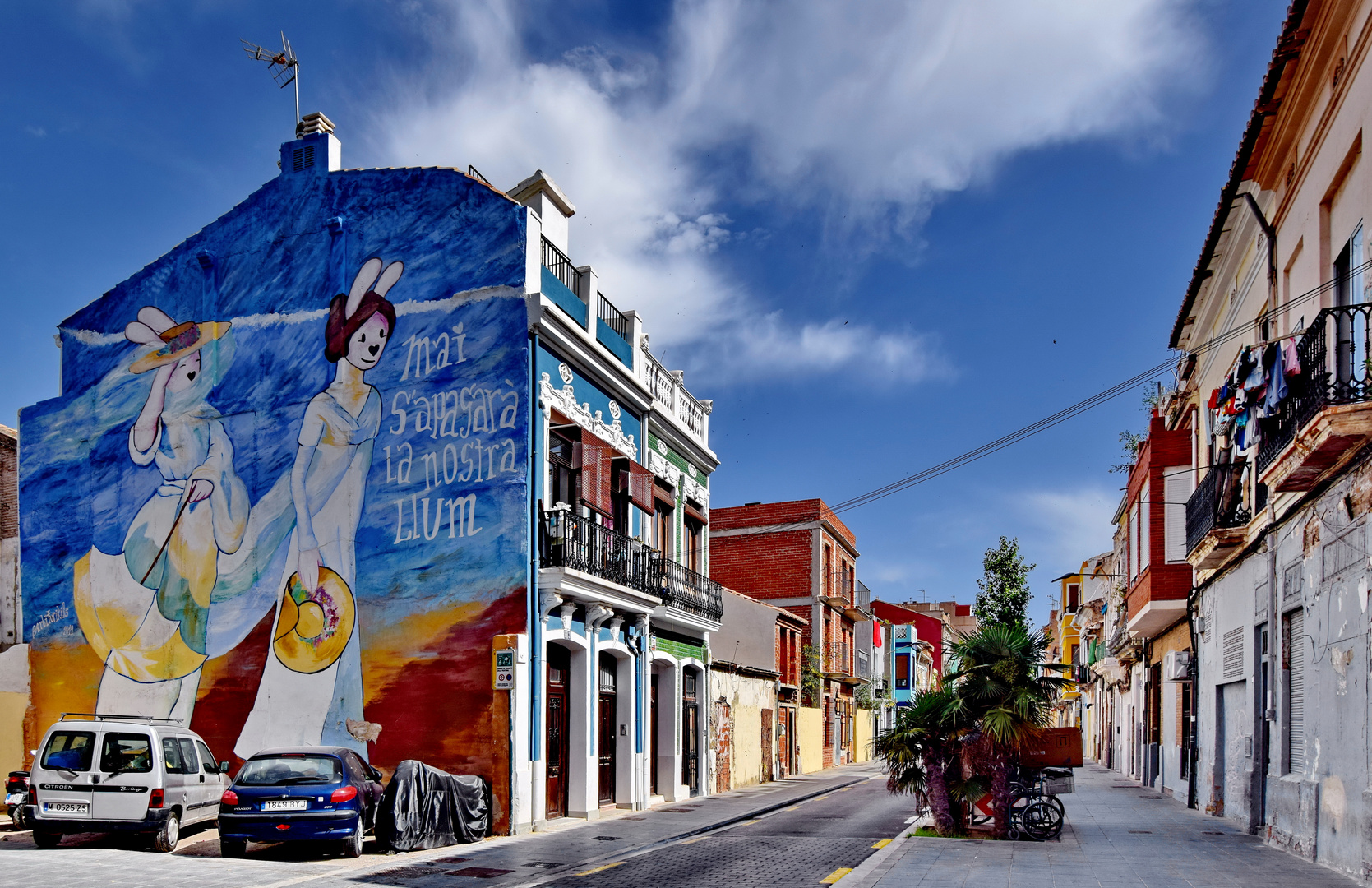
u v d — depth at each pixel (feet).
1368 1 34.78
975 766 47.44
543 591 53.62
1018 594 109.19
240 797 40.63
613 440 65.10
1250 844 45.34
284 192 61.82
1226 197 50.65
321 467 57.57
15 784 49.70
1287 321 46.34
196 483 60.44
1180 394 72.59
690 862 41.45
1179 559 69.56
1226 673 57.00
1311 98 41.29
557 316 55.98
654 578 65.62
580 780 58.39
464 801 47.91
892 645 181.16
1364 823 33.65
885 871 36.83
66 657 61.41
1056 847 43.93
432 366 56.03
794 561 134.51
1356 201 37.40
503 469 53.52
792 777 108.06
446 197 57.57
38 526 63.77
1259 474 42.27
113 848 43.52
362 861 40.73
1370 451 33.53
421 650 53.31
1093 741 169.17
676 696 73.92
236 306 61.72
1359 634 34.71
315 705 54.85
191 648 58.54
